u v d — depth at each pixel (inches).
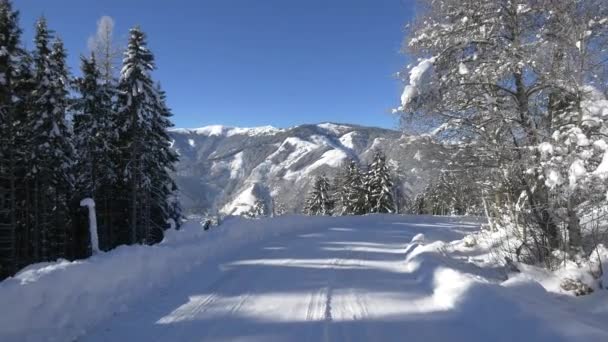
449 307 226.7
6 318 168.9
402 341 178.1
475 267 331.6
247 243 480.1
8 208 834.8
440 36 369.7
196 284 277.7
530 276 289.1
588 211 295.7
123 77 925.2
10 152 778.2
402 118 398.0
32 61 819.4
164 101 1115.3
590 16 319.9
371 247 475.5
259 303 234.2
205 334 186.9
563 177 275.7
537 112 351.6
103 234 1016.2
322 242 510.9
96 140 951.6
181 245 350.0
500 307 198.7
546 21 344.8
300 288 268.7
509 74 349.7
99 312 207.9
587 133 281.7
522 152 337.1
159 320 205.6
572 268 269.7
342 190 2081.7
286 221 662.5
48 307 187.3
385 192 1744.6
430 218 1151.6
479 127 371.6
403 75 398.0
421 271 309.9
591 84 308.8
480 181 398.0
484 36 357.1
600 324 183.2
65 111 895.1
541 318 176.2
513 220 373.1
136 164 970.1
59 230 968.3
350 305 231.0
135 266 263.0
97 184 968.9
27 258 861.2
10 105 768.3
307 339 180.2
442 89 364.5
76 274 211.2
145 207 1027.3
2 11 763.4
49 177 860.0
